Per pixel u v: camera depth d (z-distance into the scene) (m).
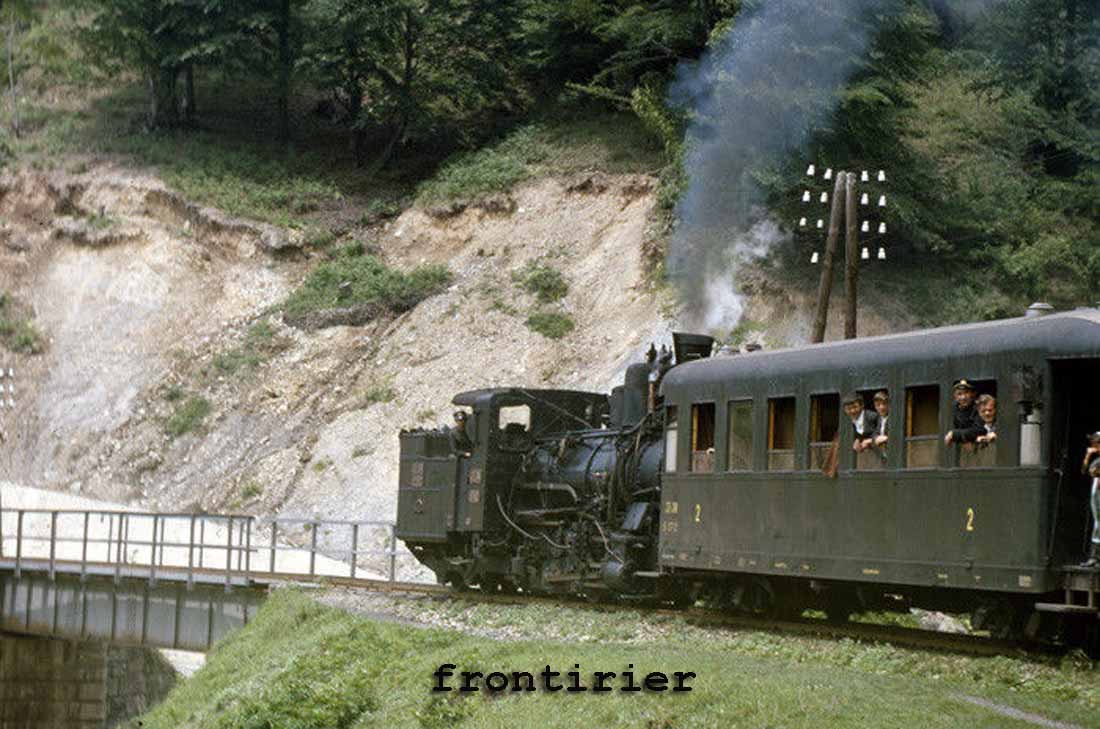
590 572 30.98
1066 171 64.12
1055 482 20.03
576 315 59.88
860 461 23.31
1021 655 20.70
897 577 22.33
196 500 58.59
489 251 65.62
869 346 23.55
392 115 76.94
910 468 22.33
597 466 31.31
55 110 81.12
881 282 54.25
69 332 69.06
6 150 76.94
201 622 40.53
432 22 76.12
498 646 24.30
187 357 66.00
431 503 36.34
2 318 69.94
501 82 76.38
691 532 27.31
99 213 72.69
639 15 66.56
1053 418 20.09
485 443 34.38
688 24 63.69
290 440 59.56
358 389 60.84
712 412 27.23
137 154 75.88
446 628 28.81
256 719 24.19
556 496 33.09
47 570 45.31
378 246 69.81
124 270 70.62
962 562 21.14
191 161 75.00
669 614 27.77
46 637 48.47
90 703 51.22
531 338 58.84
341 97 83.44
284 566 51.19
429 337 61.41
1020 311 53.59
